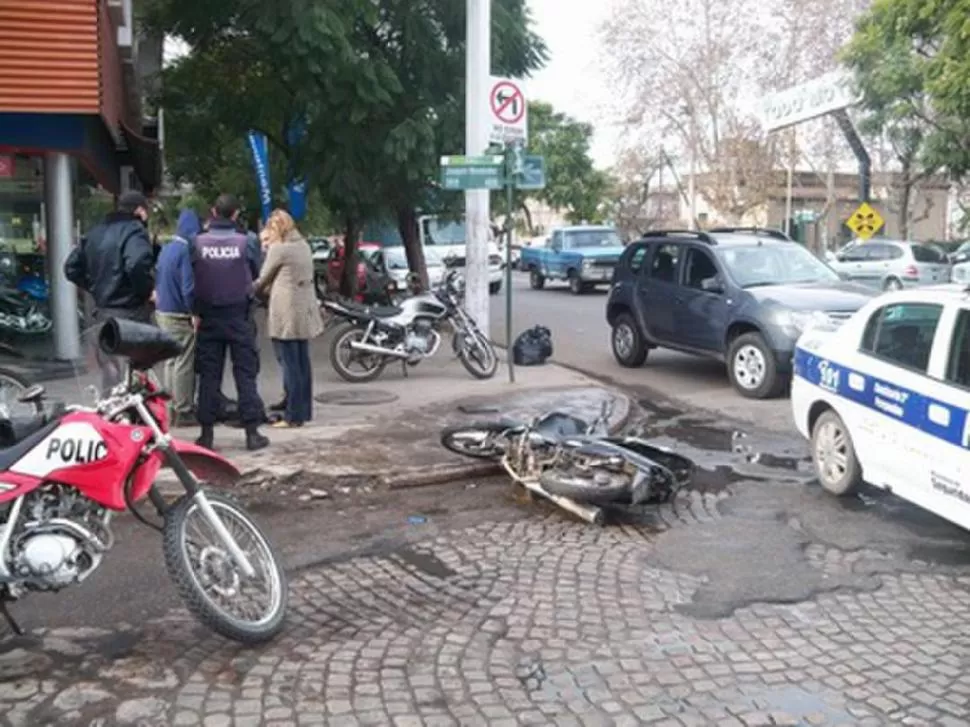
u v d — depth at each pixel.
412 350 12.48
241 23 15.98
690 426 10.51
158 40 19.70
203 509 4.88
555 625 5.26
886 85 22.06
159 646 4.94
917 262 25.72
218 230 8.40
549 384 12.28
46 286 13.03
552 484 7.14
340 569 6.12
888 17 19.62
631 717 4.29
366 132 16.20
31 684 4.53
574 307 25.77
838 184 51.91
